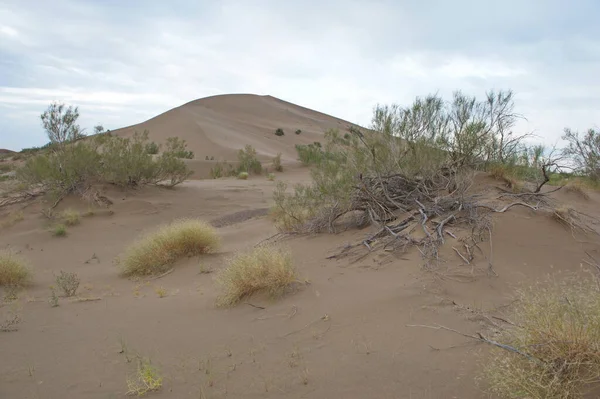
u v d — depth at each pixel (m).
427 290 5.25
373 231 8.13
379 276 6.05
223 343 4.65
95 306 6.49
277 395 3.51
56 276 8.73
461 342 4.03
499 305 4.77
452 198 7.89
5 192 17.14
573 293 3.80
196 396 3.56
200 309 5.95
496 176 9.29
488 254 6.09
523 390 2.90
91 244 12.86
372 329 4.54
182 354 4.43
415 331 4.36
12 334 5.25
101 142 18.31
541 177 9.75
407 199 8.56
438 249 6.38
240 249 9.79
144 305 6.40
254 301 5.87
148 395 3.61
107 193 16.98
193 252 9.62
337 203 9.23
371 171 9.11
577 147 15.28
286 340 4.57
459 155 9.18
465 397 3.22
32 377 4.05
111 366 4.24
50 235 13.44
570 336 3.05
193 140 60.75
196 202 17.72
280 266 6.10
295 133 81.94
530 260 5.98
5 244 12.77
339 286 5.91
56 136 17.08
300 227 10.04
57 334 5.23
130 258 9.15
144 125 73.19
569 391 2.84
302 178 29.62
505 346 3.16
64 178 16.53
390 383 3.52
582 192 11.44
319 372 3.81
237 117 90.88
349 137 9.61
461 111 9.33
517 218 7.09
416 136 9.27
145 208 16.12
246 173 30.66
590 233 6.93
